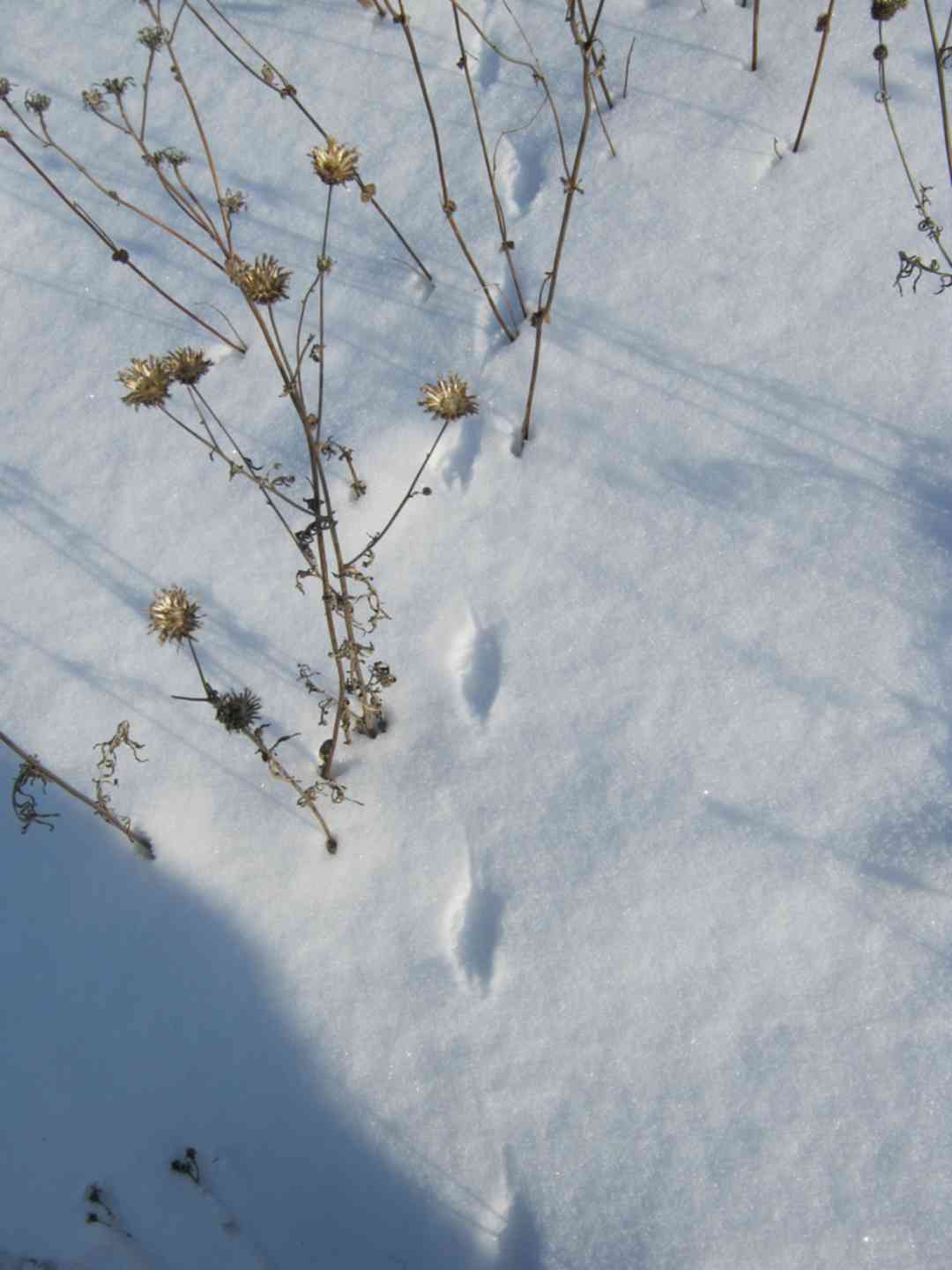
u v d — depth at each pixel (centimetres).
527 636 111
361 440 120
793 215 120
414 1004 104
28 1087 105
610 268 121
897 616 107
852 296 116
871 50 124
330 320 125
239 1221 101
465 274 124
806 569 109
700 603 110
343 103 135
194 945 107
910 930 100
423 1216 100
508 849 106
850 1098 98
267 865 108
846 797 104
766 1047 100
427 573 115
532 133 129
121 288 131
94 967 108
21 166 139
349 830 108
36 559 121
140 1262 101
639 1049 101
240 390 124
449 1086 102
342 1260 100
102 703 115
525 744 109
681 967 102
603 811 106
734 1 130
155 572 118
